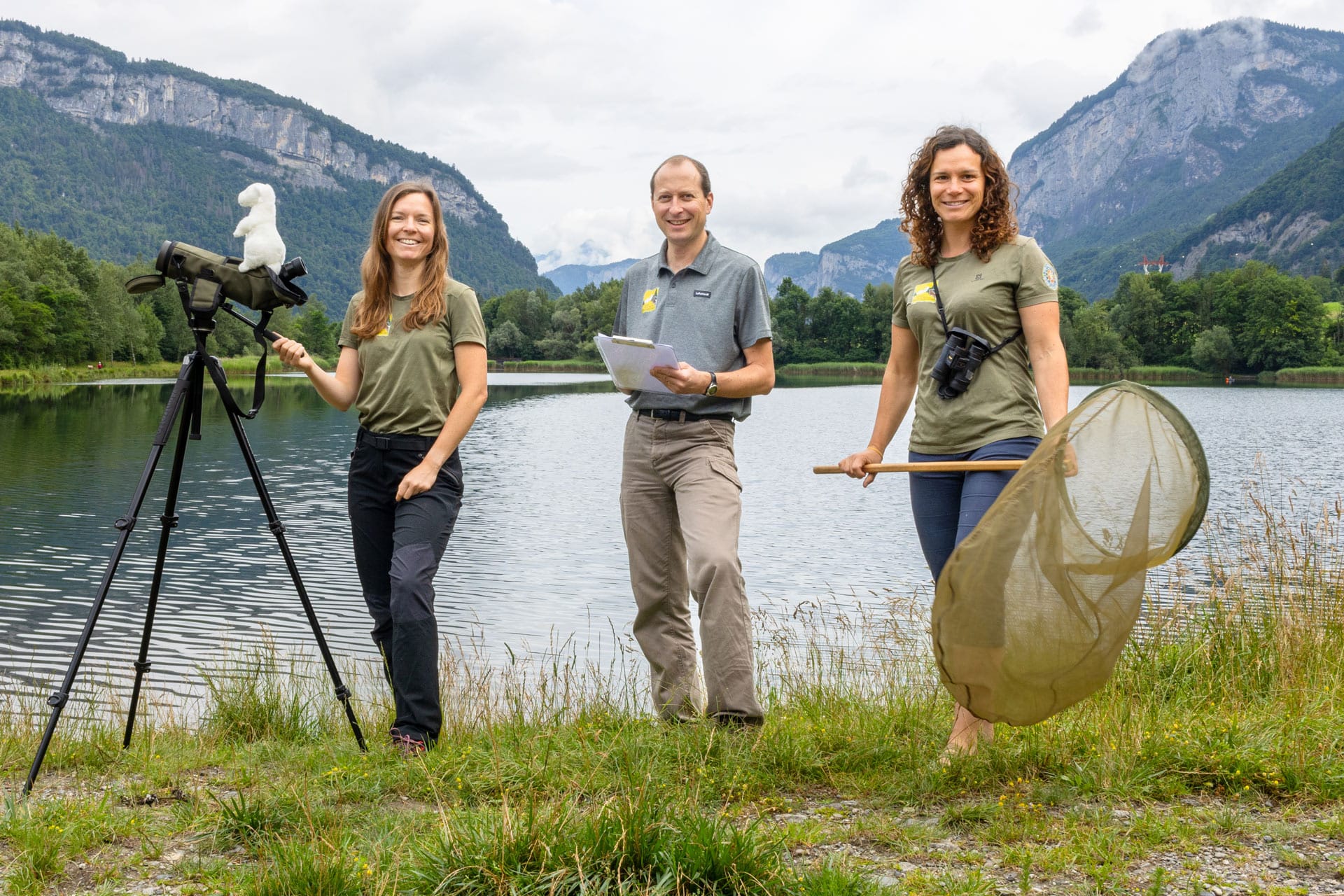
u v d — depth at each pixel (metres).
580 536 16.66
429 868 2.36
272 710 4.65
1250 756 3.11
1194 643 4.83
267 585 12.36
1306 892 2.32
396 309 4.04
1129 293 131.25
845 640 7.92
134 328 90.25
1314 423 44.91
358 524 4.11
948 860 2.55
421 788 3.16
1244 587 5.40
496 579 13.12
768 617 9.79
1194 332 123.62
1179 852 2.56
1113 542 2.97
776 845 2.43
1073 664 3.00
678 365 3.73
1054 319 3.44
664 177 4.02
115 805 3.11
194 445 31.06
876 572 13.79
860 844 2.69
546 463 29.03
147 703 6.15
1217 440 36.44
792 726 3.78
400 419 3.97
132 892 2.46
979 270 3.54
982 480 3.43
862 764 3.32
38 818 2.86
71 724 4.72
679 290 4.07
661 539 4.06
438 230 4.01
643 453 4.02
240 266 3.69
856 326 143.62
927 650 5.98
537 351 146.75
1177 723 3.52
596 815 2.50
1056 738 3.38
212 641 9.65
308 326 113.75
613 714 4.21
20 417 41.34
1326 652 4.67
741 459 30.59
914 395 3.94
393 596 3.81
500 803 2.94
